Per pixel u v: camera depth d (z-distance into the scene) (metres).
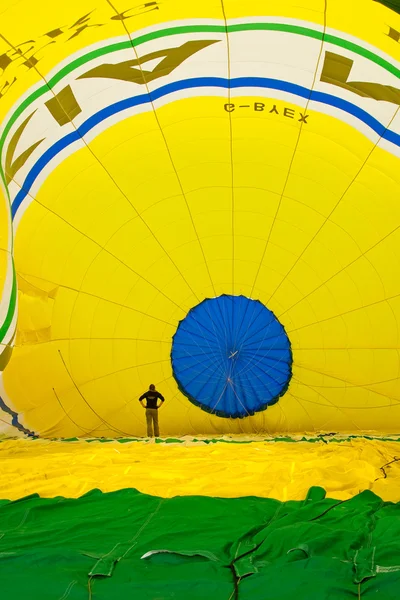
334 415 11.93
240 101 9.66
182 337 12.01
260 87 9.39
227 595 2.99
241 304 12.00
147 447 8.80
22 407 11.20
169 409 12.01
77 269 11.34
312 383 11.95
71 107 9.38
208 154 10.56
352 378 11.84
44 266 11.08
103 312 11.64
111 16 7.75
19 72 8.20
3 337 9.82
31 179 10.14
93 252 11.30
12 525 4.46
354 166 10.38
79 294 11.47
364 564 3.24
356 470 6.01
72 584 3.06
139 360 11.94
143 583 3.09
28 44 7.79
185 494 5.27
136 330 11.85
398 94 8.83
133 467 6.51
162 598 2.96
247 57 8.80
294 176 10.73
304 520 4.28
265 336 11.98
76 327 11.55
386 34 7.67
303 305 11.77
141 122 10.03
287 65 8.88
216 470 6.33
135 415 11.85
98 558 3.43
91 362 11.69
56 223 10.88
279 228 11.34
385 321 11.58
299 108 9.62
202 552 3.50
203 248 11.59
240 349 11.95
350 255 11.34
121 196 10.93
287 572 3.16
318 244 11.36
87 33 8.02
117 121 9.94
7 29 7.44
